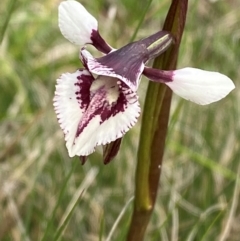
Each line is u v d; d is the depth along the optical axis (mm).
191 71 80
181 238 151
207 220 153
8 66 202
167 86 90
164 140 94
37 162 169
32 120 173
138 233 100
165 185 172
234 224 156
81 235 157
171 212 133
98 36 87
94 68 76
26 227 145
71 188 167
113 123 78
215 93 80
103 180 172
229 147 174
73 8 87
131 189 168
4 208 163
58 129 178
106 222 161
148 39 83
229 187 161
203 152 176
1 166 168
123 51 80
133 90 75
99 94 79
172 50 86
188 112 185
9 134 186
